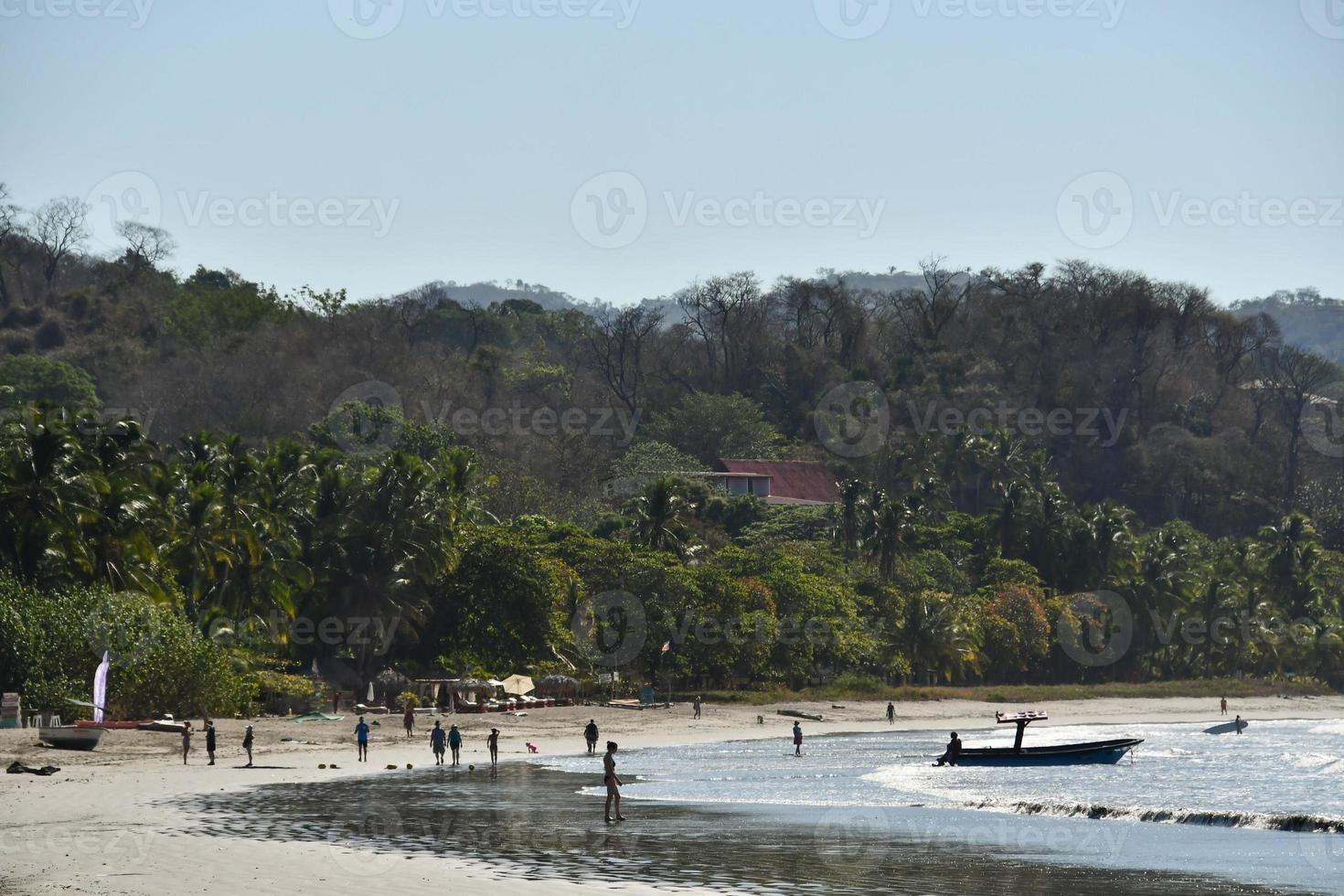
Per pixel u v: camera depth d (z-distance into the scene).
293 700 185.88
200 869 75.88
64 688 149.12
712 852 87.81
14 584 151.62
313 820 98.25
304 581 198.50
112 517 167.38
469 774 134.75
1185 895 76.44
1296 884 80.00
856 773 140.88
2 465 159.00
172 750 142.75
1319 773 148.88
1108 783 137.38
